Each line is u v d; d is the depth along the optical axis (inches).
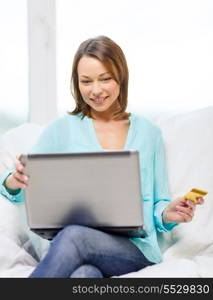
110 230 55.2
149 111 88.4
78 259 51.4
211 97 86.9
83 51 63.6
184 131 73.2
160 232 69.8
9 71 88.9
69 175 51.6
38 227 55.3
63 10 89.8
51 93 90.0
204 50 86.7
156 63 88.0
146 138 67.1
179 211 60.2
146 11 87.7
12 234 66.2
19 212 68.2
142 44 88.1
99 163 50.7
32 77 89.0
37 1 88.5
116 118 67.8
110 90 63.3
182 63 87.4
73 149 65.1
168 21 87.4
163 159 69.1
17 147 74.0
